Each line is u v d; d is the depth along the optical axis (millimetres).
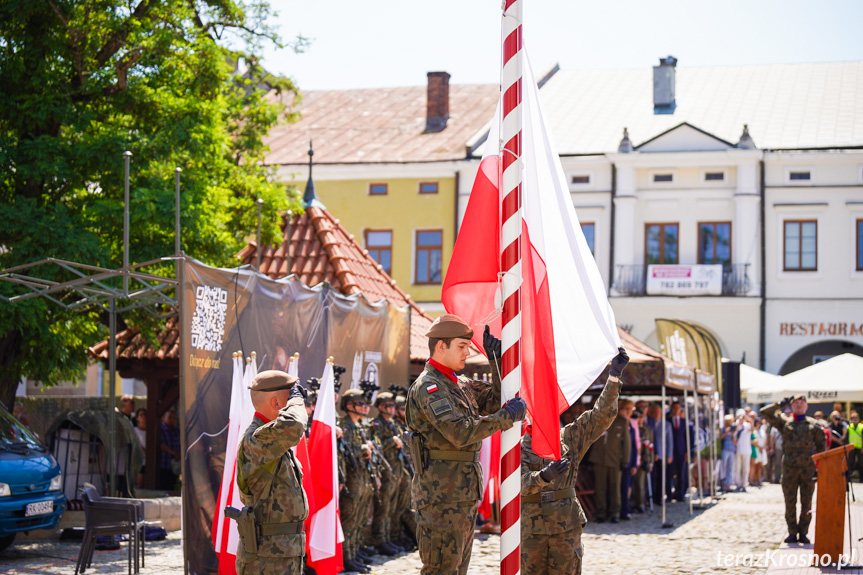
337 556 9586
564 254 7461
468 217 6934
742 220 36438
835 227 36062
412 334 20094
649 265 37062
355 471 11188
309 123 42500
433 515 6422
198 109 16125
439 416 6246
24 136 15531
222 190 17578
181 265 9648
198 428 9758
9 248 14188
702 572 11719
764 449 28375
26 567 11039
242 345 10562
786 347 36219
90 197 15172
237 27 19562
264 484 6738
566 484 7457
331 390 9836
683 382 19219
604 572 11734
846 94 40031
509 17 6219
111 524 10641
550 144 7391
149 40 15727
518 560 5965
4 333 13805
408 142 39781
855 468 27453
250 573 6703
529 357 6512
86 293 13359
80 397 22625
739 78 42750
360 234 38406
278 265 18281
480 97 43719
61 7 14891
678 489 22391
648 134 38812
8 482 11656
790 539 14344
